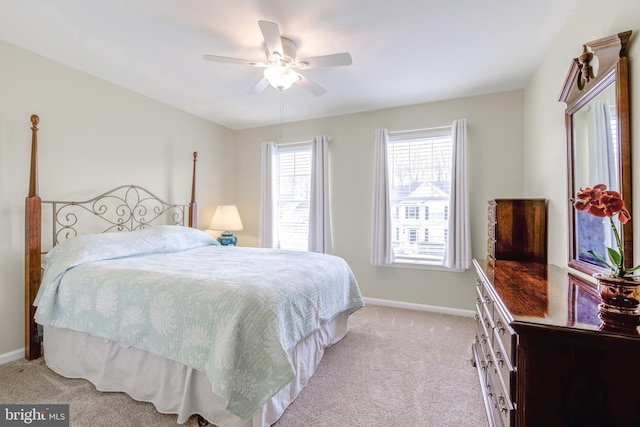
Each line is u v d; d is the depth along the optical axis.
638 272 1.23
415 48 2.38
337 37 2.22
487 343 1.66
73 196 2.73
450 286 3.47
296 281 1.96
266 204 4.36
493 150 3.27
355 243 3.93
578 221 1.75
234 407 1.36
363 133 3.90
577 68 1.67
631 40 1.29
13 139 2.34
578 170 1.76
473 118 3.35
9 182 2.32
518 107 3.18
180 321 1.61
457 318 3.29
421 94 3.31
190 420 1.62
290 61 2.19
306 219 4.28
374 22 2.04
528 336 0.97
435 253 3.57
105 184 3.00
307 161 4.29
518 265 2.09
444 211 3.53
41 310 2.04
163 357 1.67
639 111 1.23
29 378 2.04
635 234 1.25
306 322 1.91
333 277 2.42
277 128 4.47
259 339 1.49
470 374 2.14
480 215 3.32
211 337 1.51
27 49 2.41
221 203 4.54
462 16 1.98
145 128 3.40
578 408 0.94
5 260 2.30
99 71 2.80
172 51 2.45
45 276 2.20
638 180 1.24
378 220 3.69
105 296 1.87
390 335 2.81
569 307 1.13
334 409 1.76
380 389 1.96
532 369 0.97
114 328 1.81
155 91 3.28
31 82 2.45
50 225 2.57
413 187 3.68
